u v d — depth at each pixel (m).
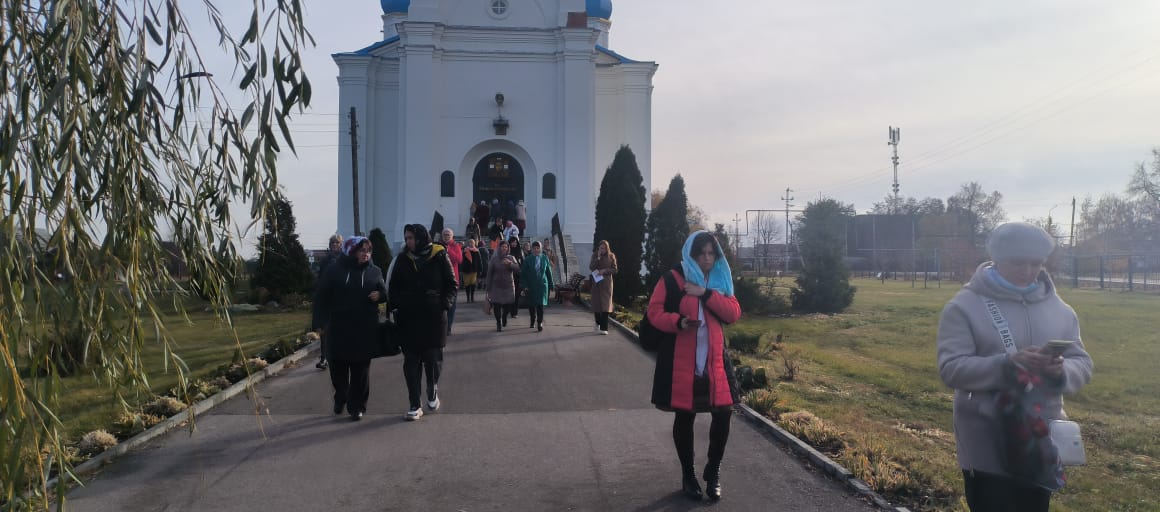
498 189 31.91
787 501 5.66
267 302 21.73
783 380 11.16
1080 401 10.05
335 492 5.88
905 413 9.10
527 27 31.48
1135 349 14.85
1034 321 3.65
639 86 33.78
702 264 5.53
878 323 20.86
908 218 67.31
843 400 9.80
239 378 10.01
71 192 3.60
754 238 74.50
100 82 3.73
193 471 6.38
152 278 4.01
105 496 5.79
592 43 31.38
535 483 6.07
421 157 30.53
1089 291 32.25
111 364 3.93
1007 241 3.65
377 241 25.27
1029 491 3.61
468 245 21.38
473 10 31.56
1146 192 60.09
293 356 11.94
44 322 3.57
